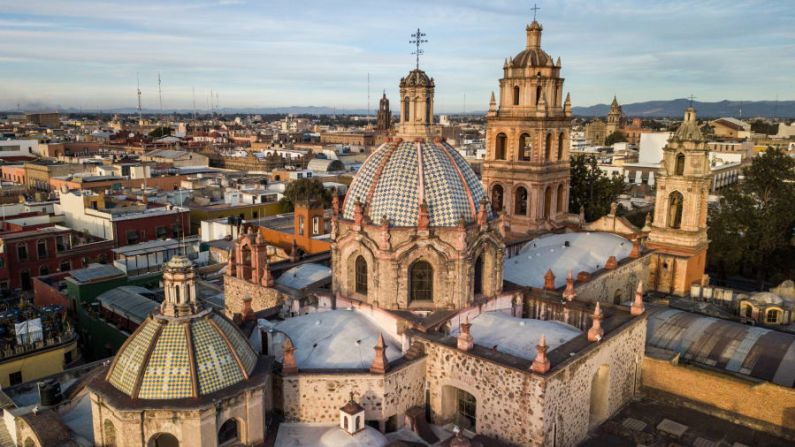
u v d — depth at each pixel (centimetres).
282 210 13688
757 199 10912
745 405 4791
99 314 7831
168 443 3784
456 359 4359
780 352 5278
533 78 7931
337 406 4191
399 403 4375
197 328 3716
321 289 5438
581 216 8681
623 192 14588
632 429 4616
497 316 4881
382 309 4734
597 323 4500
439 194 4741
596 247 7019
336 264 5066
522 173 8119
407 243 4581
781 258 10056
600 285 6269
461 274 4697
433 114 5162
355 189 5016
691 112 7631
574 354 4250
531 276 6172
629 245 7269
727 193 9919
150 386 3534
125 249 9269
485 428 4275
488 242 4919
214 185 15412
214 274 9131
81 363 7188
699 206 7738
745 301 6650
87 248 10900
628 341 4938
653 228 7950
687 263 7531
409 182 4734
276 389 4172
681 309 6856
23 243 10188
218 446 3656
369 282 4788
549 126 8012
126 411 3403
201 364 3619
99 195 12250
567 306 5222
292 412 4178
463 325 4328
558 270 6334
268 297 5788
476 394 4281
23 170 17288
